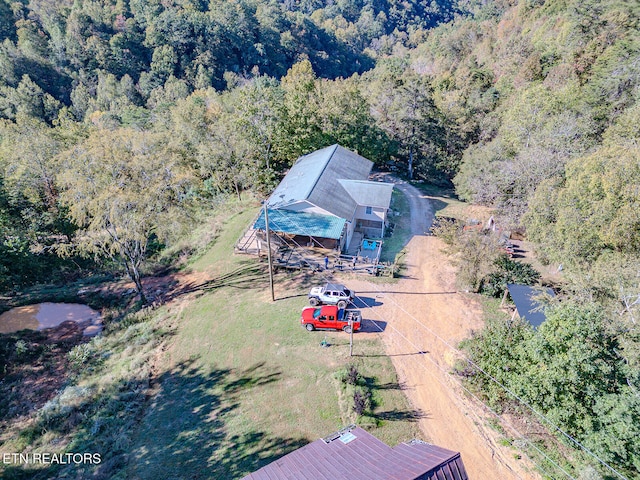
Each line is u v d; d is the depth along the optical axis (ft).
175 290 118.83
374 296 103.60
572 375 58.29
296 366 82.17
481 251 102.32
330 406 72.38
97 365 92.48
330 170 140.97
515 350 70.44
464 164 166.91
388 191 133.08
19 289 132.46
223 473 61.77
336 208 122.31
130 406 77.41
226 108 233.14
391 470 43.16
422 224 147.13
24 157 150.71
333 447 51.16
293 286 109.29
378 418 69.36
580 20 225.35
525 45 251.60
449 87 268.41
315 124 176.76
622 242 81.92
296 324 94.12
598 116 138.92
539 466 60.75
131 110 285.23
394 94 206.28
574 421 59.98
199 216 163.43
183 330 98.99
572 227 88.17
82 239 108.78
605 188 83.15
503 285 100.37
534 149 124.57
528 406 63.10
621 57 168.96
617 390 59.36
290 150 175.11
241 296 107.65
